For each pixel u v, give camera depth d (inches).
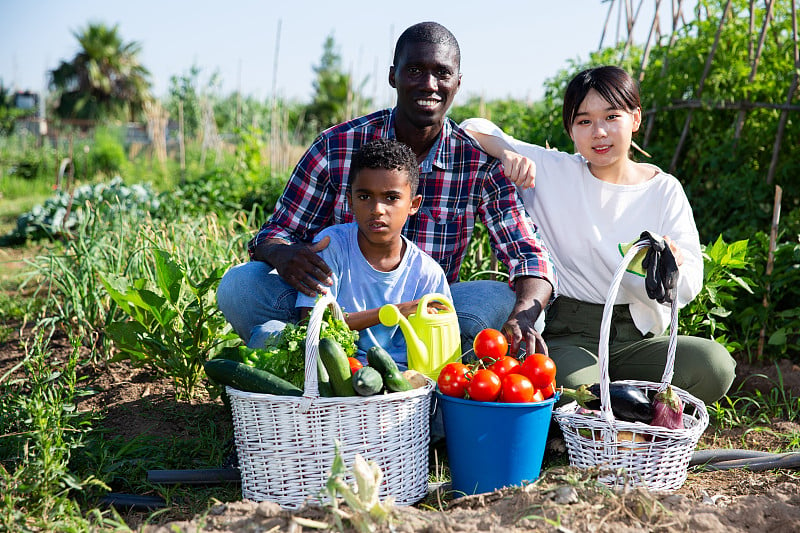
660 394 102.0
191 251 190.9
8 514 89.0
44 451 98.2
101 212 255.4
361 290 117.5
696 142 220.2
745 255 165.2
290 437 92.3
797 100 205.0
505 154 128.7
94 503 99.7
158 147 674.8
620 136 121.0
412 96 124.8
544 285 120.4
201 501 102.6
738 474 111.2
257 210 342.0
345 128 134.4
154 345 139.6
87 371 157.5
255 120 524.1
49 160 631.8
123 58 1644.9
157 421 130.5
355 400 90.7
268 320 128.3
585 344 130.3
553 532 81.4
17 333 187.8
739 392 153.6
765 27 206.1
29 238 331.6
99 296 168.6
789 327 162.1
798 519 87.3
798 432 128.9
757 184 207.9
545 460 119.5
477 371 97.0
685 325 152.2
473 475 98.2
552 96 250.2
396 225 112.5
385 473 93.9
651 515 85.8
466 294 127.9
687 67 221.1
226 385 98.2
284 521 83.0
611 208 126.8
